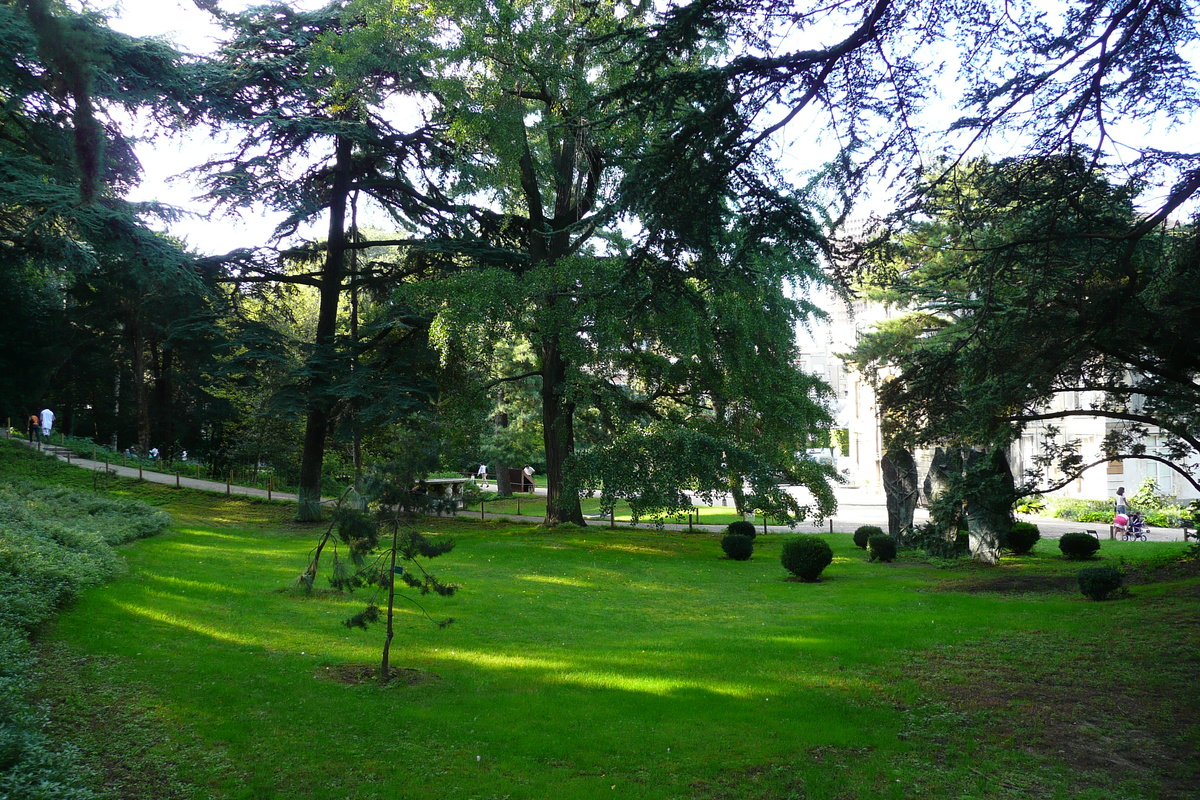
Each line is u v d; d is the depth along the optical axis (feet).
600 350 76.43
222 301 90.43
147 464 119.65
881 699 32.68
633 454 78.48
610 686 34.04
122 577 47.80
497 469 165.68
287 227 88.38
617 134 40.52
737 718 30.19
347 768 24.90
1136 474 128.16
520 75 75.41
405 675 34.55
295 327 141.59
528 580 62.44
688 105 26.58
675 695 32.86
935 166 29.60
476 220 93.04
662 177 25.16
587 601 55.01
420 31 76.33
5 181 64.28
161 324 129.70
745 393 85.71
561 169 90.68
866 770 25.63
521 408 150.61
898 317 86.58
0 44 57.21
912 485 85.81
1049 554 79.25
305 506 89.40
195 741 26.16
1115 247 30.45
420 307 77.77
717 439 80.02
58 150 66.03
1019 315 35.73
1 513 51.96
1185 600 47.78
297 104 86.17
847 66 24.80
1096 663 36.81
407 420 84.48
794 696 32.83
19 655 30.78
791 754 26.81
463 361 91.30
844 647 40.78
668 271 27.86
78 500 72.95
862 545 88.43
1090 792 24.07
